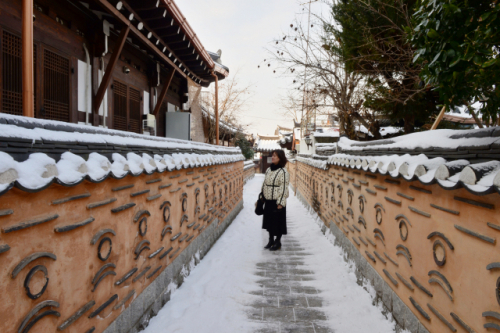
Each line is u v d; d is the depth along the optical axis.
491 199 1.51
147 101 6.37
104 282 2.16
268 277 4.27
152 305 3.05
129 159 2.41
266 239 6.62
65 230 1.70
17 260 1.38
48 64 3.55
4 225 1.30
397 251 2.81
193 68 7.36
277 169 5.65
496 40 1.72
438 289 2.07
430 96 6.18
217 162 5.91
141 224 2.76
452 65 1.74
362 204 4.01
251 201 13.54
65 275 1.73
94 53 4.37
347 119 7.91
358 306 3.33
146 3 3.88
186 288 3.83
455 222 1.87
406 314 2.58
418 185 2.39
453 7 1.64
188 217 4.34
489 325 1.52
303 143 15.66
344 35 6.44
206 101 16.31
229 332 2.84
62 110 3.78
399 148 3.03
